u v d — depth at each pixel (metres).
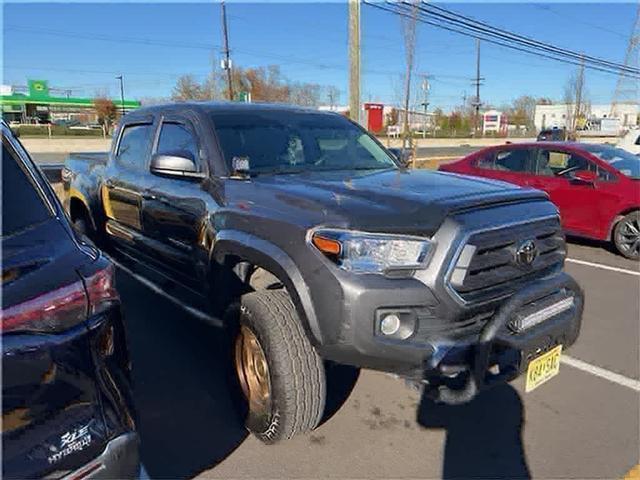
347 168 3.85
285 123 4.07
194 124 3.78
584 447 2.90
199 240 3.33
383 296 2.37
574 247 7.89
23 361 1.61
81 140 39.44
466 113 68.44
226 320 3.05
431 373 2.48
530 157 8.16
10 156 2.11
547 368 2.90
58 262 1.85
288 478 2.63
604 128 44.97
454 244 2.46
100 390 1.83
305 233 2.54
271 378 2.68
